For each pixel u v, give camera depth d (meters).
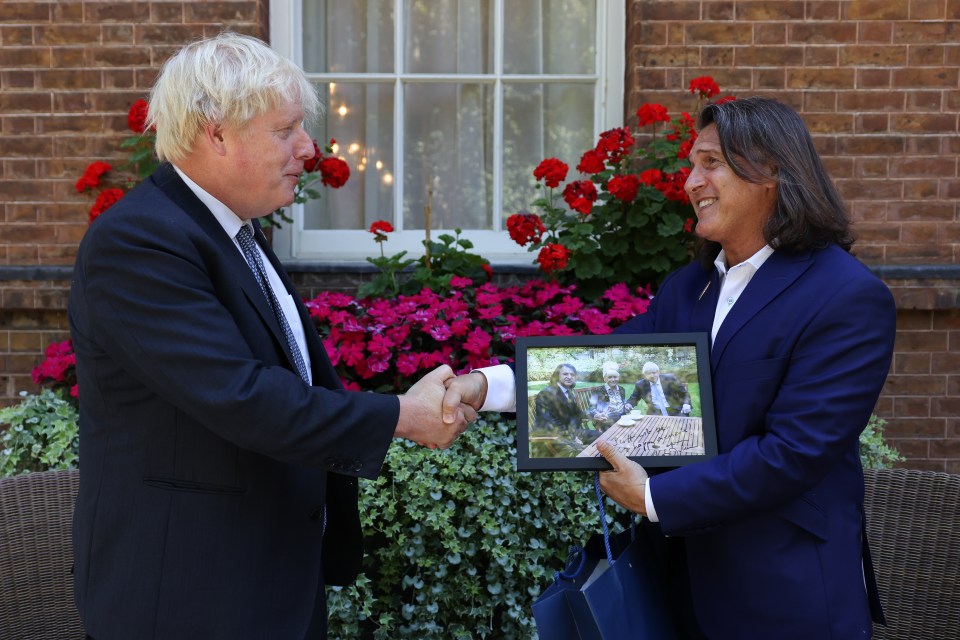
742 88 3.89
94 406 1.69
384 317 3.32
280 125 1.73
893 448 3.94
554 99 4.27
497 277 4.09
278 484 1.73
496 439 2.94
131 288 1.58
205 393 1.56
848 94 3.88
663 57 3.88
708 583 1.81
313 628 1.93
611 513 2.89
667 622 1.87
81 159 3.89
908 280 3.84
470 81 4.25
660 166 3.74
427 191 4.31
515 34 4.25
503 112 4.27
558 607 1.71
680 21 3.87
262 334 1.72
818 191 1.77
